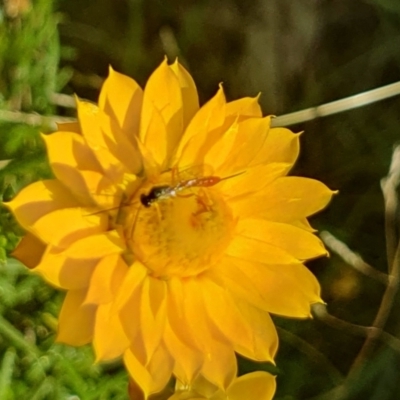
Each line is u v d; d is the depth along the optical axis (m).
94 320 0.21
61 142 0.21
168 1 0.27
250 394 0.22
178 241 0.21
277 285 0.22
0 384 0.23
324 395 0.26
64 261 0.21
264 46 0.27
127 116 0.21
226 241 0.22
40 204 0.21
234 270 0.22
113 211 0.21
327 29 0.27
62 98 0.25
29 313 0.24
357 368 0.26
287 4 0.27
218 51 0.27
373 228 0.27
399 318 0.26
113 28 0.27
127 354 0.21
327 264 0.27
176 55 0.27
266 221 0.22
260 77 0.27
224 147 0.21
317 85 0.27
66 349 0.24
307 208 0.22
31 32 0.24
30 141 0.24
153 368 0.21
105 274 0.21
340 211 0.27
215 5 0.27
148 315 0.21
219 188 0.22
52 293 0.24
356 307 0.27
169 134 0.22
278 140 0.22
